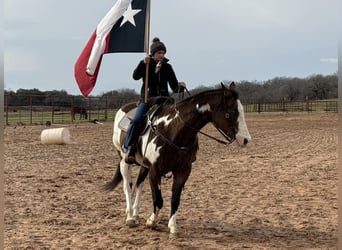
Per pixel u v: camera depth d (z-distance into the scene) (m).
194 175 11.52
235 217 7.28
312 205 8.17
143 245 5.77
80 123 33.25
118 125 6.88
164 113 6.10
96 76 7.11
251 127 29.80
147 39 6.86
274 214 7.49
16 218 7.06
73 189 9.48
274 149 17.48
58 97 35.81
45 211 7.54
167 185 10.12
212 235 6.25
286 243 5.93
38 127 28.03
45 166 12.48
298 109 55.09
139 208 7.18
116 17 6.92
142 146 6.27
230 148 17.84
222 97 5.73
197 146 6.20
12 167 12.16
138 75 6.65
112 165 12.99
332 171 12.09
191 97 5.88
